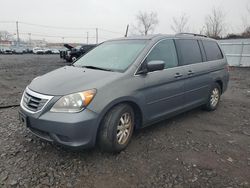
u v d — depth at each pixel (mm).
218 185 2688
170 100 4086
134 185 2654
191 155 3357
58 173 2824
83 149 3111
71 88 2975
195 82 4645
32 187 2564
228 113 5516
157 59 3873
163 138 3895
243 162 3209
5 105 5574
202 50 5047
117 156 3250
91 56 4312
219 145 3725
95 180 2719
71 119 2787
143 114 3600
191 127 4469
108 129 3096
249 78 12648
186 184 2695
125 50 3959
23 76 11469
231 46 19922
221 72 5523
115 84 3158
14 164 2979
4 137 3752
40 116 2896
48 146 3463
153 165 3059
